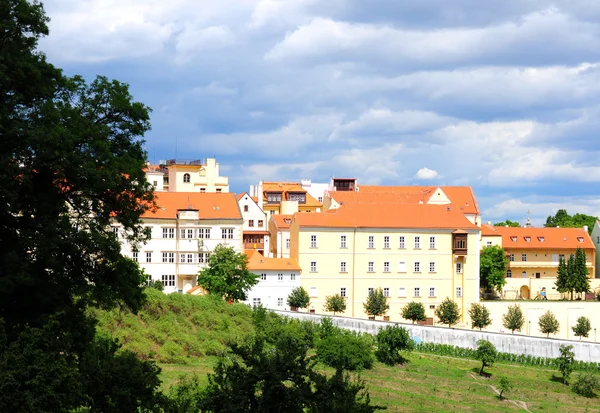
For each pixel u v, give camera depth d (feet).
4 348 142.41
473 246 519.19
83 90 193.98
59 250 176.35
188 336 331.57
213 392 146.51
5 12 176.96
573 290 590.55
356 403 143.84
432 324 513.86
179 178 624.59
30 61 177.37
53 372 140.46
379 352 381.19
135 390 161.07
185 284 483.51
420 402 318.24
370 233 511.81
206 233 486.79
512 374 390.42
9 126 168.66
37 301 167.63
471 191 627.46
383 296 497.05
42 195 173.99
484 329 509.35
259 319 378.53
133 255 474.08
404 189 651.25
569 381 386.52
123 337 309.22
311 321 399.03
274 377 141.59
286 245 560.61
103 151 181.78
